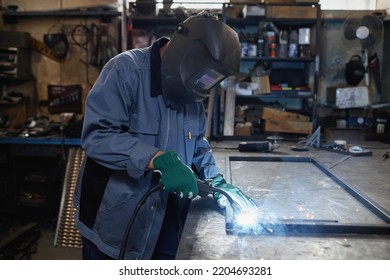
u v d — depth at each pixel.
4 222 3.57
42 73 4.26
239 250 0.87
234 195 1.12
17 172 3.57
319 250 0.88
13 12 4.12
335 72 4.20
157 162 1.02
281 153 2.52
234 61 1.05
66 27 4.17
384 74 4.07
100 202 1.21
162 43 1.20
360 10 4.05
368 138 3.63
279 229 0.99
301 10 3.67
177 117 1.22
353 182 1.62
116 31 4.12
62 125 3.40
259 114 4.07
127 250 1.20
